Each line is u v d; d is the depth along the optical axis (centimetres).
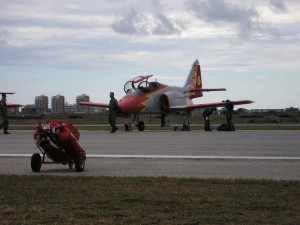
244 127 3562
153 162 1212
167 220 578
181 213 612
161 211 624
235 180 863
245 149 1529
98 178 901
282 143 1747
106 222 568
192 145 1686
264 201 682
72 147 1048
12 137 2178
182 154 1391
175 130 3011
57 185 823
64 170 1091
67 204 667
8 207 646
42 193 750
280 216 598
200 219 583
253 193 742
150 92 3306
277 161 1219
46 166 1167
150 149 1548
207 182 847
